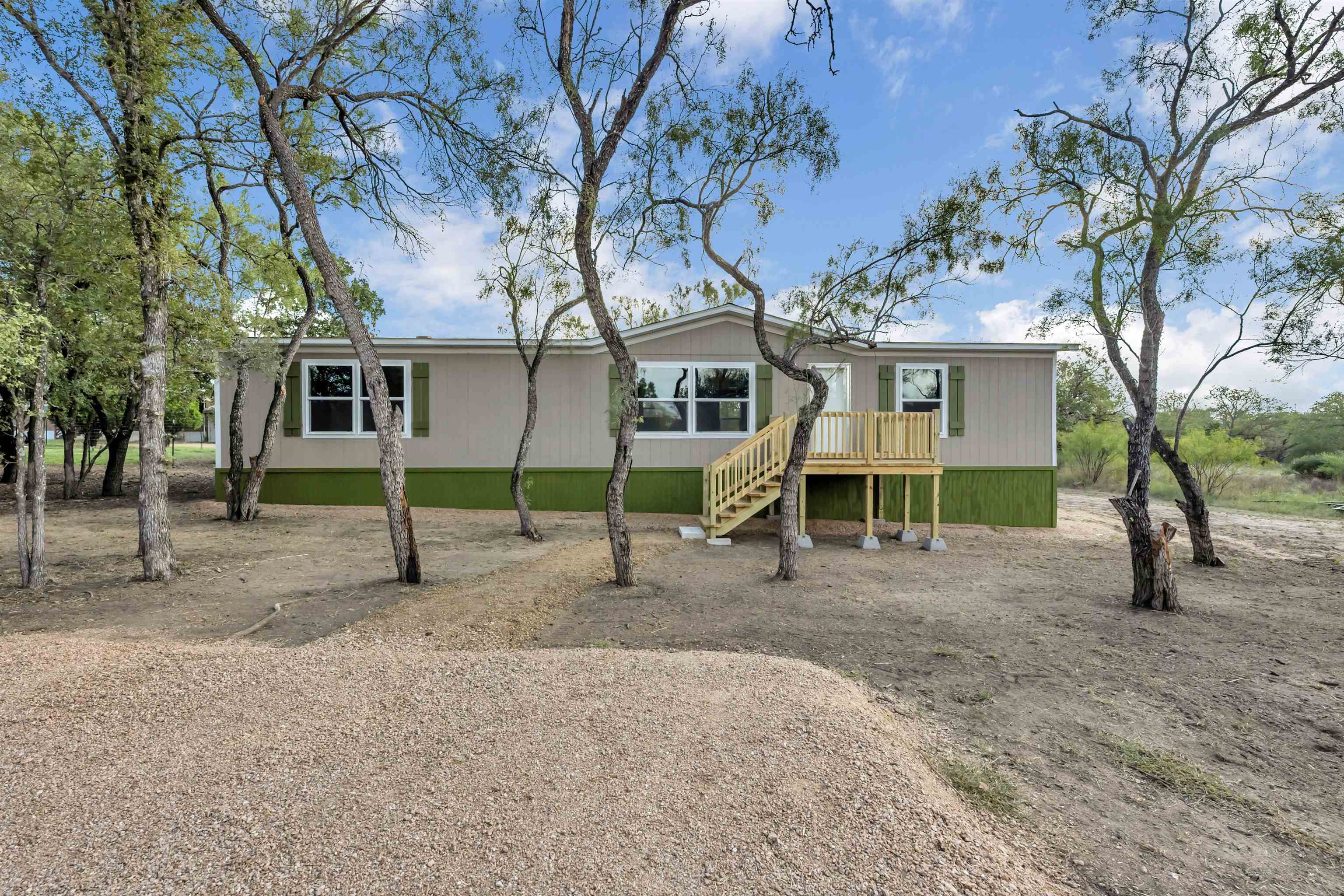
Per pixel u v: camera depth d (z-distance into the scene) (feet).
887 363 39.68
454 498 39.91
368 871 6.63
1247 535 37.01
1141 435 20.94
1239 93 23.30
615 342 22.03
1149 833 8.43
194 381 39.40
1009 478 40.04
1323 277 22.49
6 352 18.21
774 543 32.50
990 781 9.46
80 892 6.27
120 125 22.39
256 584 21.56
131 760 8.80
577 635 16.88
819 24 22.18
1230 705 12.69
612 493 22.21
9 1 19.80
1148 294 22.66
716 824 7.64
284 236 35.12
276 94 22.38
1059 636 17.04
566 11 20.86
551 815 7.70
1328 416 76.28
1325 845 8.34
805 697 11.38
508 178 26.63
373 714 10.40
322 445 39.63
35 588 20.56
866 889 6.68
